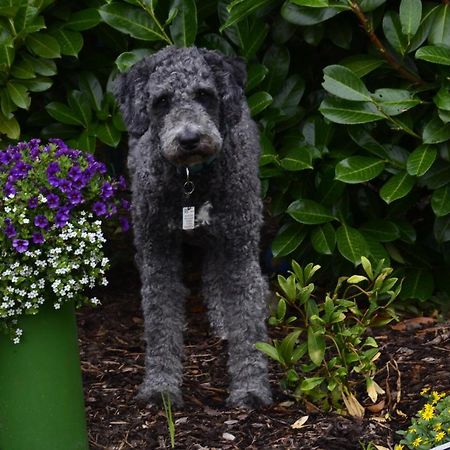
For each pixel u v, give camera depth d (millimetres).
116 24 5730
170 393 4824
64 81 6332
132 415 4734
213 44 6008
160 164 4785
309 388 4543
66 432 4195
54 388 4133
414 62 5891
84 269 4160
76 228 4082
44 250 4059
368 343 4688
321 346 4594
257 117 6141
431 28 5559
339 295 6203
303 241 6176
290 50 6324
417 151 5535
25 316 4043
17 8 5598
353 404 4641
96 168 4238
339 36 5918
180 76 4668
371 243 5914
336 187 5887
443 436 3871
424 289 6090
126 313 6359
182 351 5113
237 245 4906
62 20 6008
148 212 4891
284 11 5617
